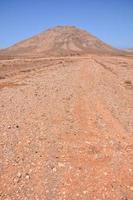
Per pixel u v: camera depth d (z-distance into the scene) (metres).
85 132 9.41
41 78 24.78
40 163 6.82
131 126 10.46
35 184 5.87
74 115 11.54
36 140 8.33
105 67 43.91
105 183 6.04
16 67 42.25
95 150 7.82
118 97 16.47
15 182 5.91
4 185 5.80
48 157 7.18
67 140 8.52
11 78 25.53
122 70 39.00
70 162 6.97
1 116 10.70
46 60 67.00
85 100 14.71
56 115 11.32
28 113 11.37
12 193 5.52
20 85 20.17
